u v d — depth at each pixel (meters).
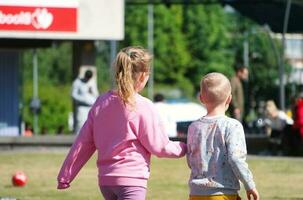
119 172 12.31
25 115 102.62
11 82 45.97
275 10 51.66
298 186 24.20
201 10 164.00
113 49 70.81
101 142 12.48
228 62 162.38
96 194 22.56
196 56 164.88
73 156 12.76
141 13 169.25
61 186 12.83
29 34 41.75
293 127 35.38
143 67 12.40
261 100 68.06
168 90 164.88
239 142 12.05
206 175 12.16
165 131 12.52
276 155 36.09
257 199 11.98
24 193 22.78
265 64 90.62
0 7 41.38
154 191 23.14
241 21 142.12
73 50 43.25
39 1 41.66
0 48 45.47
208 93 12.32
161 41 166.12
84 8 42.03
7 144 36.28
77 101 40.25
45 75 154.88
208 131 12.21
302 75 72.81
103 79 158.50
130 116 12.34
